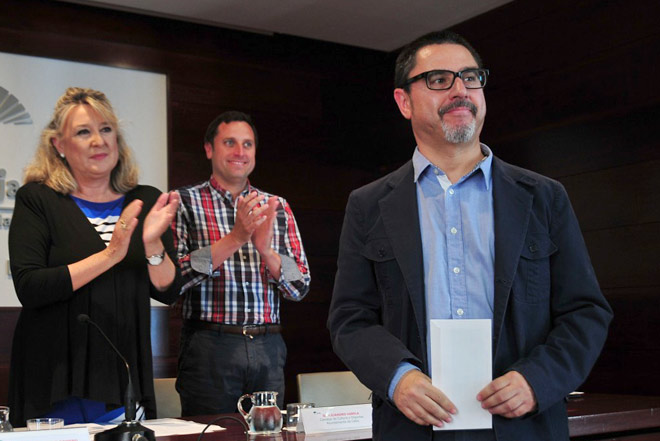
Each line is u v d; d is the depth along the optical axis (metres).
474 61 1.62
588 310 1.50
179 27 4.91
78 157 2.53
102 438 1.85
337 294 1.64
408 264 1.54
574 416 2.16
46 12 4.50
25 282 2.34
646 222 3.99
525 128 4.64
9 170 4.29
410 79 1.62
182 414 3.14
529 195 1.55
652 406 2.43
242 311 3.19
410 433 1.48
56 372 2.33
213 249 3.10
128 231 2.34
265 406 2.12
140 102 4.71
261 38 5.21
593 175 4.26
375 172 5.57
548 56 4.53
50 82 4.45
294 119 5.28
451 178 1.62
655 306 3.93
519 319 1.49
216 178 3.46
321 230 5.29
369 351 1.49
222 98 5.01
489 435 1.44
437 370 1.42
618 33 4.18
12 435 1.74
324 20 5.06
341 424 2.19
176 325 4.61
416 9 4.90
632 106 4.09
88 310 2.39
